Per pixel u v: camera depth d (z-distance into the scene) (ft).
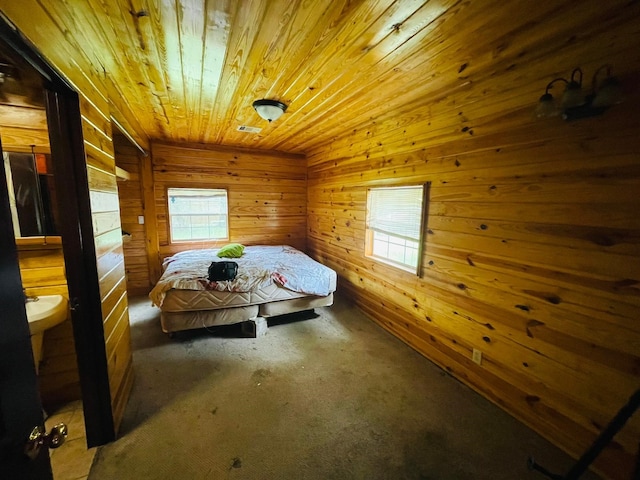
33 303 5.22
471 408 6.05
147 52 5.17
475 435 5.35
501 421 5.69
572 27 4.20
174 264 10.77
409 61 5.46
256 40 4.81
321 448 5.03
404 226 8.83
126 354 6.28
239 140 13.16
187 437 5.21
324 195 14.07
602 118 4.17
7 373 1.94
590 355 4.52
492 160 5.84
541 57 4.86
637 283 3.97
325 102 7.76
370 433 5.38
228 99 7.66
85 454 4.80
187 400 6.19
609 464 4.39
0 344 1.88
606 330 4.32
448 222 7.01
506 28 4.32
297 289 9.64
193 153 13.78
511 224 5.56
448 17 4.09
